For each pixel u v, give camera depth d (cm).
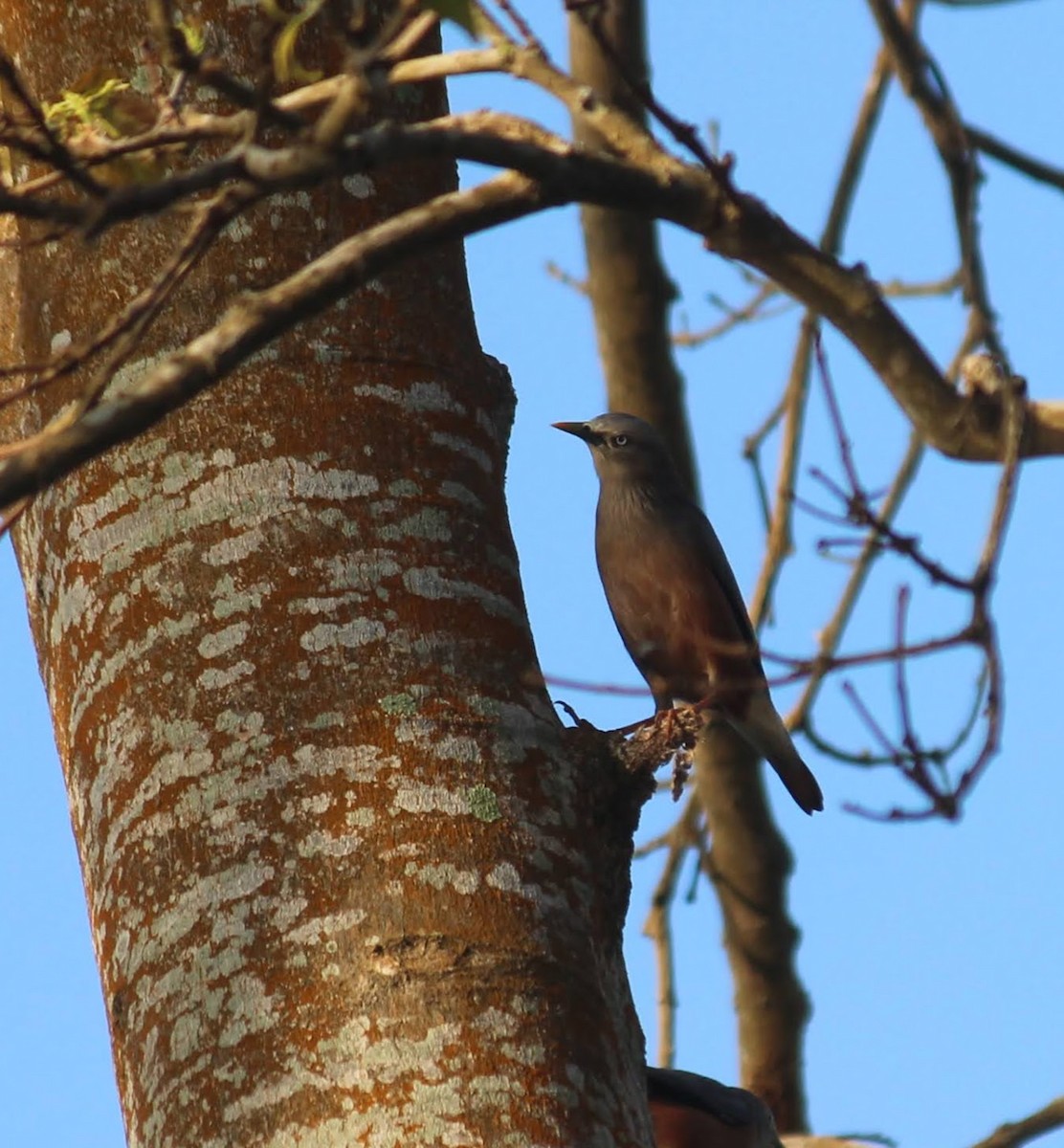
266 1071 648
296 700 718
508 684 750
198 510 757
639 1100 702
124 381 792
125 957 698
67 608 771
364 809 697
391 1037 652
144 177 650
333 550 752
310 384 785
